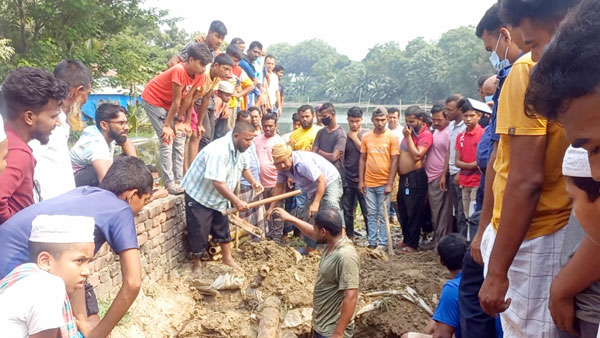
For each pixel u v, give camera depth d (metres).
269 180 7.49
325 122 7.55
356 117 7.60
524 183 1.95
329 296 4.57
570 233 1.86
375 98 84.69
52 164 3.26
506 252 2.01
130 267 2.79
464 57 66.69
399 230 8.70
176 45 47.19
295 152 6.40
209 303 5.70
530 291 2.15
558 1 1.74
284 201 7.84
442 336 3.45
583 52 0.98
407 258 7.09
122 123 4.57
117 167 2.99
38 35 20.36
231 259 6.18
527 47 2.06
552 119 1.09
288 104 91.56
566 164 1.38
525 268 2.16
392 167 7.25
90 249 2.31
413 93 77.31
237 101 8.61
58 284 2.15
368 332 5.52
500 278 2.03
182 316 5.30
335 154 7.42
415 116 7.14
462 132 6.45
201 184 5.82
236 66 8.53
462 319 3.03
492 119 2.63
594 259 1.59
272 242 6.67
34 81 2.72
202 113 6.80
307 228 5.17
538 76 1.07
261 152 7.50
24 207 2.81
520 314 2.19
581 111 1.02
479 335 2.93
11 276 2.17
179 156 6.48
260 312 5.30
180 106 6.25
